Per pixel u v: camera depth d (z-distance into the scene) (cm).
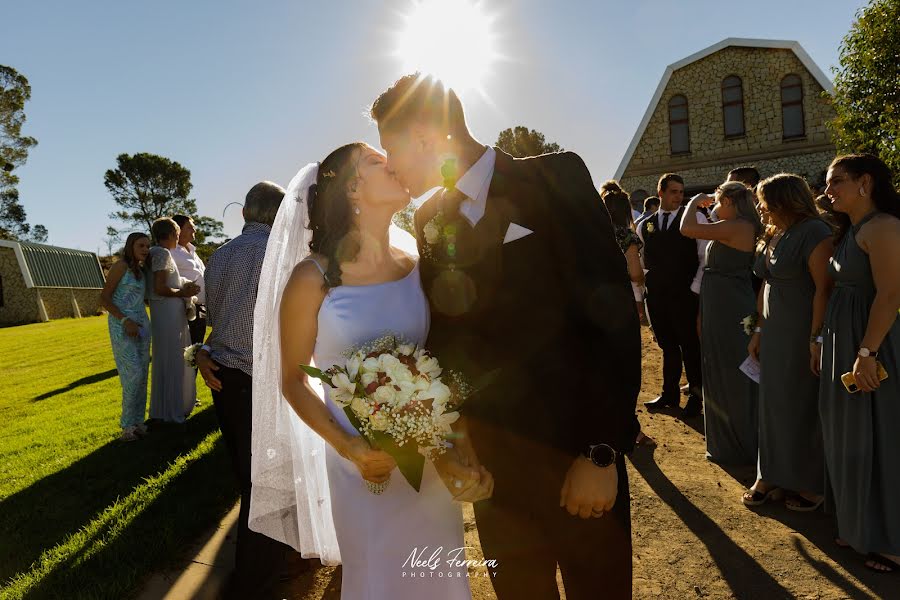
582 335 166
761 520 336
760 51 2328
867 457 276
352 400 168
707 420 435
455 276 172
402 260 215
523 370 168
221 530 338
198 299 662
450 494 199
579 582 172
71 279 3716
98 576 283
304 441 249
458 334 181
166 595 271
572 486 159
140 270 561
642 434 470
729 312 414
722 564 291
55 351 1493
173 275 590
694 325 527
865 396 277
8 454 546
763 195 341
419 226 189
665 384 564
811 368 322
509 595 181
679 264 524
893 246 263
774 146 2320
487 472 178
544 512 171
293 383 192
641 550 310
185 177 7288
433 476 196
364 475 178
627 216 550
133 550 306
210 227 7225
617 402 154
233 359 274
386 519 191
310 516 250
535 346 166
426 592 193
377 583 190
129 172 7031
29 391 931
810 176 2273
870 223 275
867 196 281
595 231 161
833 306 294
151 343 596
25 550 326
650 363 762
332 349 191
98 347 1495
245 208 295
